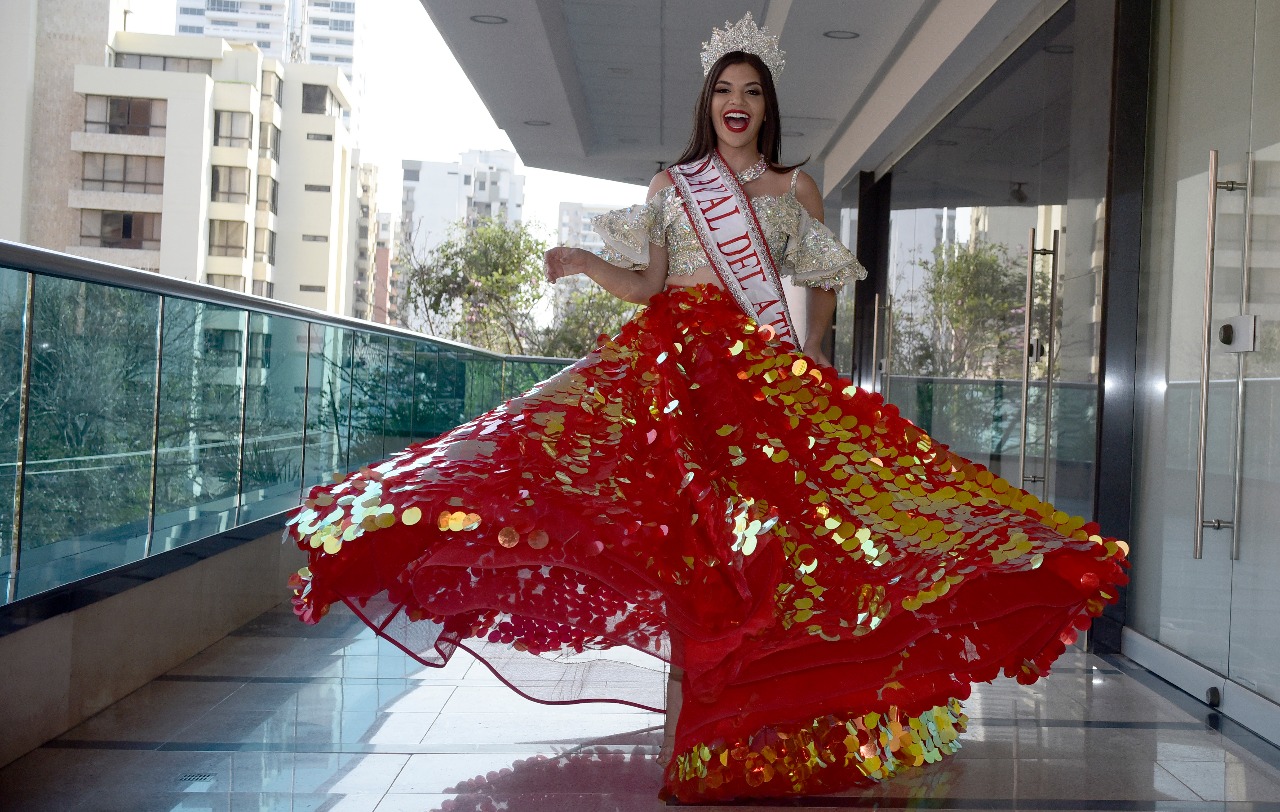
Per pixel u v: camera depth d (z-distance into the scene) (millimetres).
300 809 2186
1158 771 2584
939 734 2660
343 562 2195
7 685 2404
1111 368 4035
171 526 3482
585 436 2287
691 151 2742
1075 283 4395
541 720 2830
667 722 2449
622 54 8656
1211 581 3361
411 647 2391
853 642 2211
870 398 2463
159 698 2961
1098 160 4172
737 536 2086
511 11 7070
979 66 6352
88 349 2924
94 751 2512
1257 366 3152
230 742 2596
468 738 2664
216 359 3779
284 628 3875
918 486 2371
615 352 2494
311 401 4762
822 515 2309
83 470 2914
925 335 7500
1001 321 5742
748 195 2656
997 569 2127
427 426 6871
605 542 2064
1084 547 2199
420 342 6590
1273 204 3111
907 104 7266
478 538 2086
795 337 2611
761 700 2213
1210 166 3309
